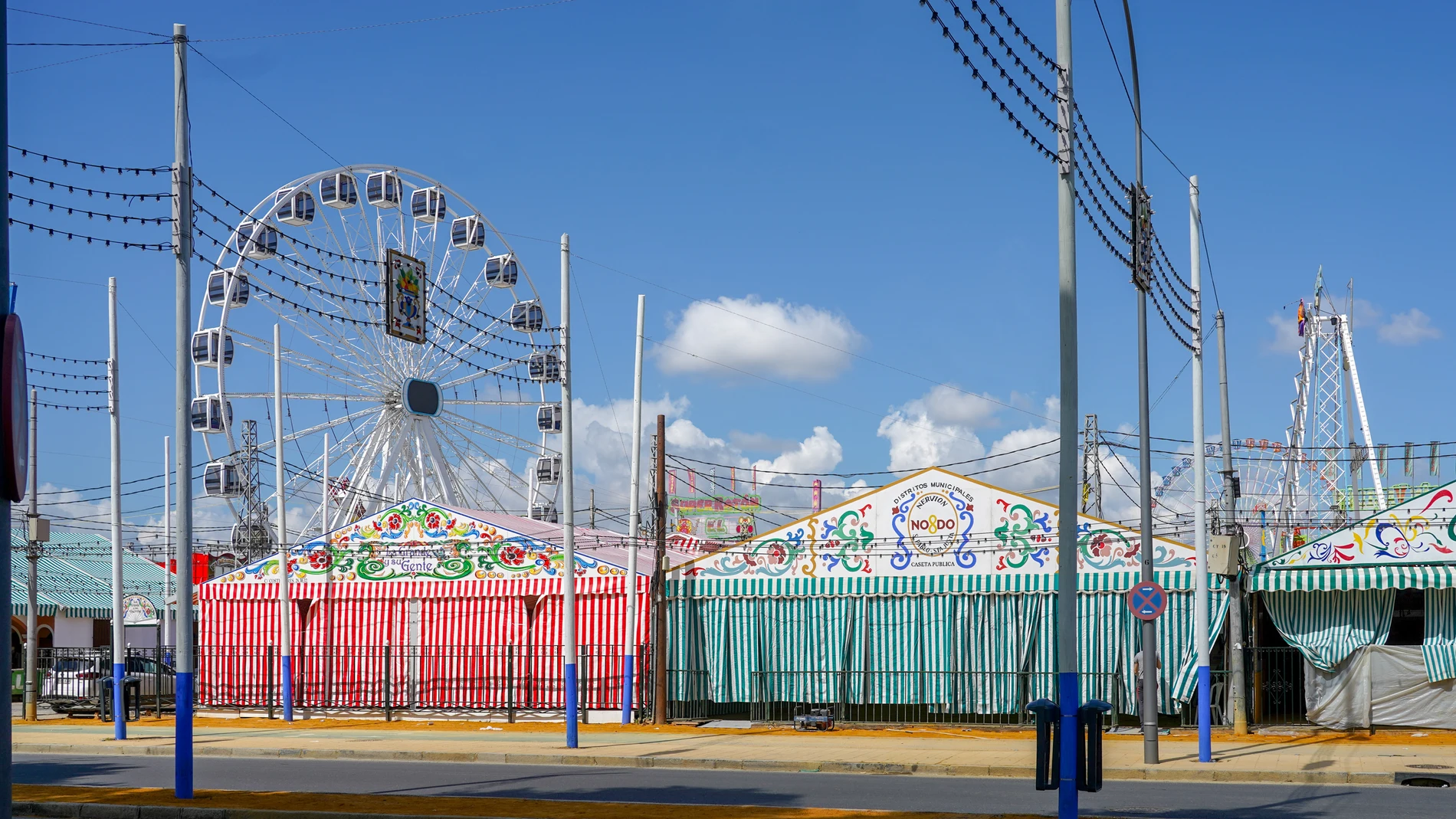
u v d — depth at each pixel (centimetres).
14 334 923
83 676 3578
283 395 3447
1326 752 2288
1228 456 2652
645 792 1877
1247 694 2748
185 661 1767
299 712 3409
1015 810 1659
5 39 916
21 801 1741
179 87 1800
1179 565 2791
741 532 4797
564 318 2534
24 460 941
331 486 4391
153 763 2373
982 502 2941
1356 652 2647
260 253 4181
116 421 2819
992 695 2883
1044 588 2864
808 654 3027
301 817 1616
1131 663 2788
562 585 3272
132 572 5519
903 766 2191
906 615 2967
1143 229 1881
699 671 3109
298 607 3475
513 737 2816
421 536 3406
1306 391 6444
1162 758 2214
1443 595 2616
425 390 4575
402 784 1988
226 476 4116
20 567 4912
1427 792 1839
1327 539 2686
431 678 3347
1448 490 2617
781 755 2345
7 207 920
